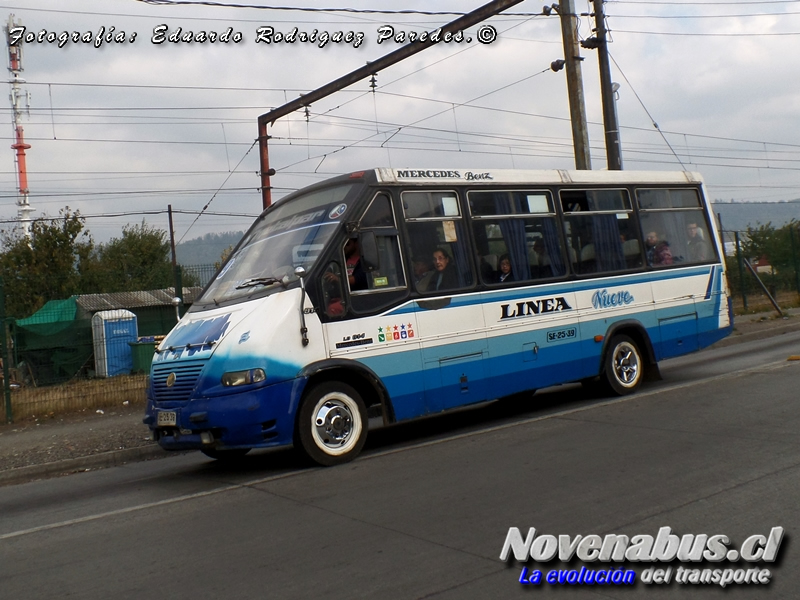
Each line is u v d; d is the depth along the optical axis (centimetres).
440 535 561
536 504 620
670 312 1216
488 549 526
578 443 836
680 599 441
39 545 630
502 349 997
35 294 1712
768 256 2953
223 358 794
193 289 1952
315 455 826
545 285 1058
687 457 738
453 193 988
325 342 838
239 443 786
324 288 848
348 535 576
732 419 902
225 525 635
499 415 1095
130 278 2036
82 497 822
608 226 1158
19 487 937
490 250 1009
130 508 735
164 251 4106
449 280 960
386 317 891
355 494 697
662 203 1245
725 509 579
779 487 623
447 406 937
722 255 1321
